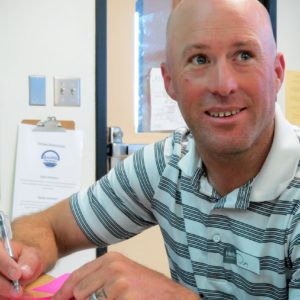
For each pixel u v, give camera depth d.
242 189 0.73
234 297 0.77
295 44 1.66
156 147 0.96
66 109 1.47
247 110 0.68
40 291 0.72
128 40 1.55
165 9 1.58
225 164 0.74
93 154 1.49
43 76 1.45
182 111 0.73
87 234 0.94
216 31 0.65
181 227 0.85
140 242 1.60
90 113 1.49
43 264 0.81
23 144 1.44
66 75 1.46
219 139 0.69
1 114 1.43
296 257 0.66
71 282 0.65
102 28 1.48
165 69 0.81
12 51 1.43
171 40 0.73
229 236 0.76
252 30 0.66
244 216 0.73
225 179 0.76
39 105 1.45
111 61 1.53
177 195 0.86
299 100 1.67
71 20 1.46
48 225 0.92
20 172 1.44
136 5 1.55
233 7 0.66
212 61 0.67
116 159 1.51
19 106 1.44
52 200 1.46
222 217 0.76
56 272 1.42
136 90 1.56
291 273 0.69
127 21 1.54
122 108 1.55
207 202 0.80
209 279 0.79
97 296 0.61
